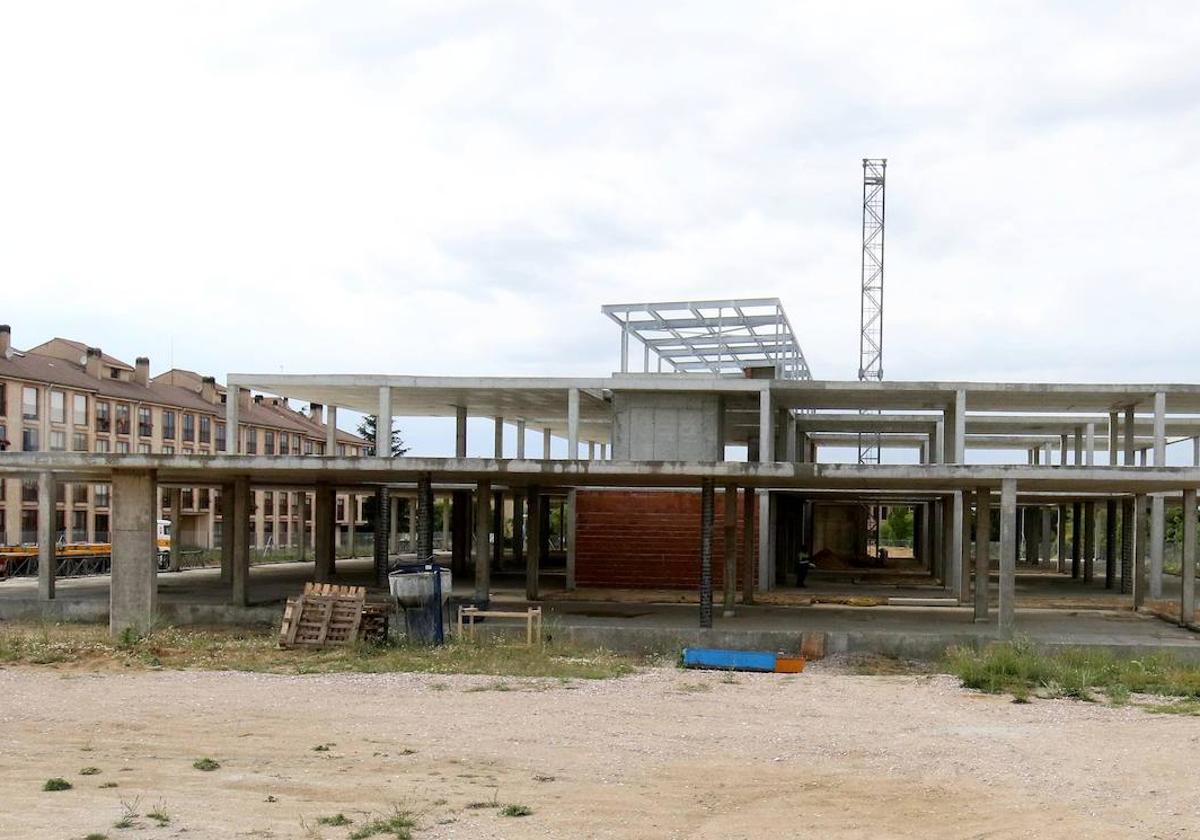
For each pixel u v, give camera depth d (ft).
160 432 227.20
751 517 92.63
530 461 73.87
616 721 46.57
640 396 109.40
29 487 195.72
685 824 30.73
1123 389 104.83
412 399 121.80
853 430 148.77
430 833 29.17
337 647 68.28
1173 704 51.62
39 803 31.91
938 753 40.57
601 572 110.42
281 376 111.24
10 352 195.72
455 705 49.96
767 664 63.57
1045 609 91.56
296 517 264.52
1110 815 31.86
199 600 88.38
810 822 31.17
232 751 40.04
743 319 114.62
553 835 29.22
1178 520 199.21
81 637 74.59
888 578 133.08
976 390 104.94
